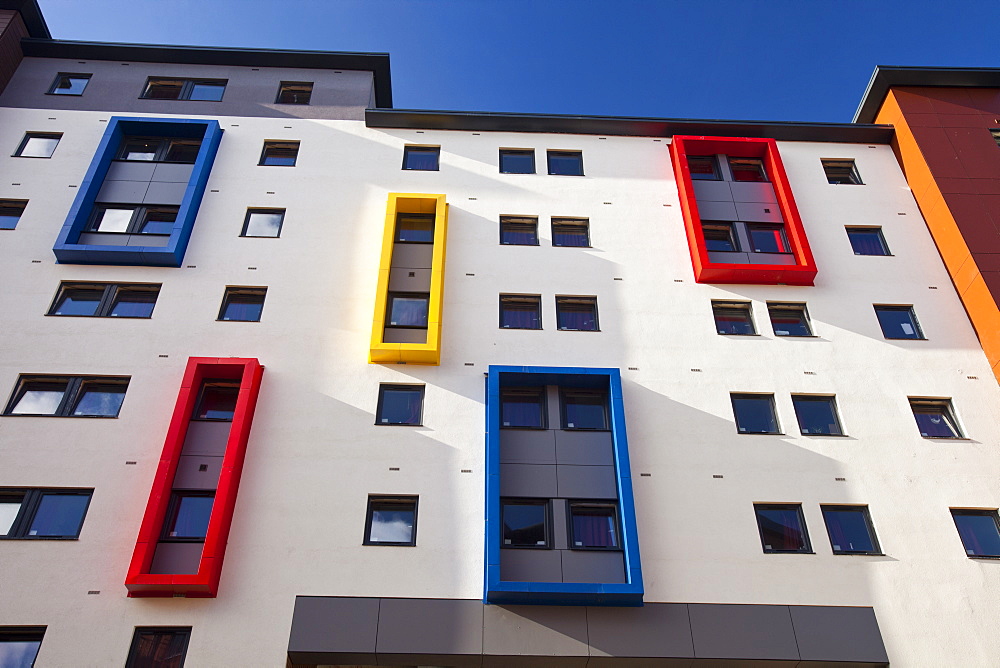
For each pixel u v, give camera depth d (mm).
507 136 28609
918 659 17016
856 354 22516
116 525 17750
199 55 29875
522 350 22031
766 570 18219
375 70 30734
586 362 21938
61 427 19234
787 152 28828
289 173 26312
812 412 21406
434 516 18562
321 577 17484
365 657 16672
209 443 19312
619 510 18875
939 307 23828
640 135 29031
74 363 20594
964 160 26719
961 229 24469
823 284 24344
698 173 27891
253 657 16312
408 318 22562
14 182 24922
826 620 17484
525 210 25969
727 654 16859
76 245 22594
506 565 17844
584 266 24328
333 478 19047
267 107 28781
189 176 25531
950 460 20266
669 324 23000
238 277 23094
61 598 16656
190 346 21312
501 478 19250
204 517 18203
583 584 17094
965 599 17906
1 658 15969
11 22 28953
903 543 18766
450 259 24141
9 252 22906
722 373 21891
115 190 24875
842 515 19359
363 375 21109
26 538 17422
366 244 24375
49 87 28547
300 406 20359
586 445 20016
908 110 28734
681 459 20031
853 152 28938
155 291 22750
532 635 16906
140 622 16547
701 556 18391
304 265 23562
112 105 28109
